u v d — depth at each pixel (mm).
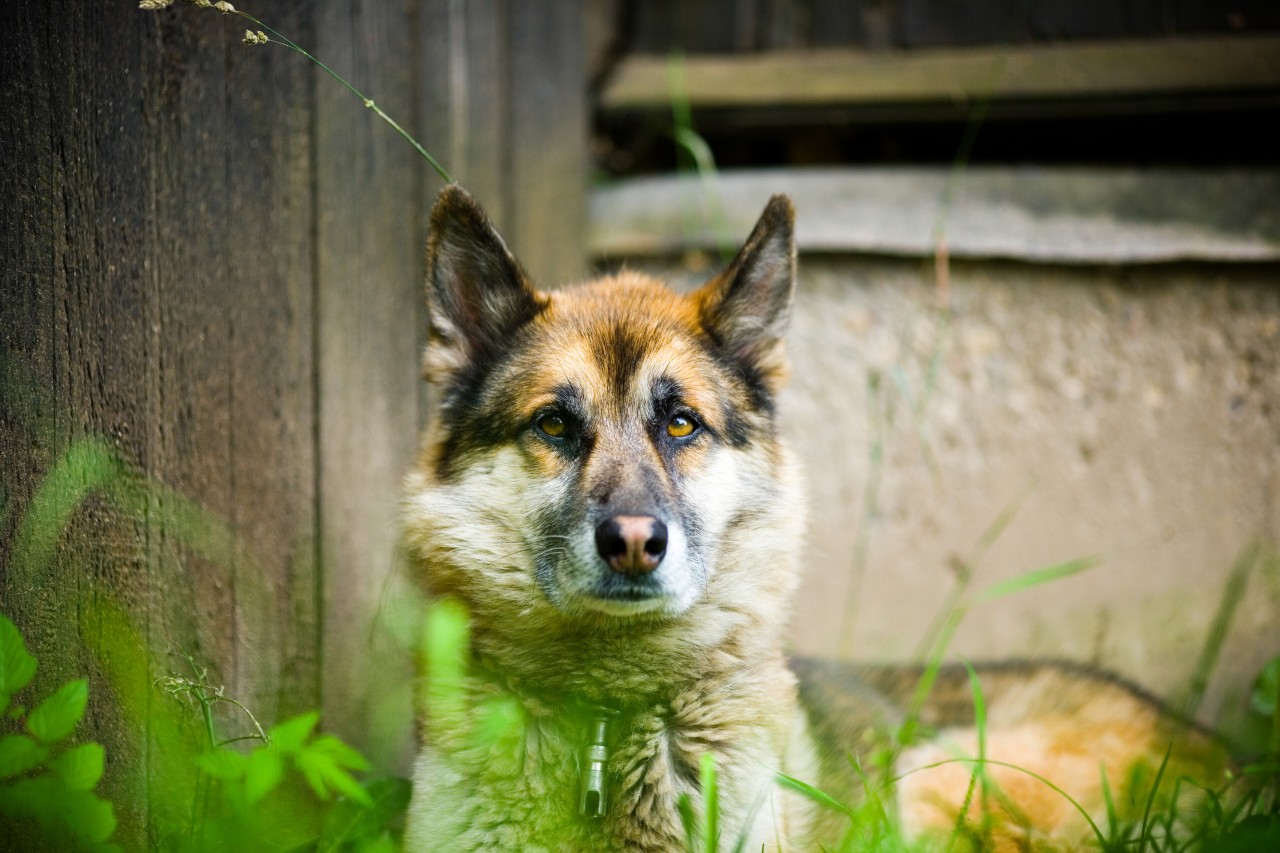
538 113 5371
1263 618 5090
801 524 3639
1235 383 5164
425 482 3516
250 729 3426
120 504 2957
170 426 3131
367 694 3959
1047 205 5387
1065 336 5281
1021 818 3477
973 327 5355
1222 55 5371
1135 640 5211
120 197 2936
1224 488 5164
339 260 3859
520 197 5238
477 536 3344
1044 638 5266
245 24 3373
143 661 2924
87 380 2854
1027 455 5301
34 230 2693
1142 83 5395
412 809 3127
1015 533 5285
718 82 5984
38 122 2695
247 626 3438
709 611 3340
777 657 3477
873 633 5375
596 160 6305
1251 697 4723
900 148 6082
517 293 3531
